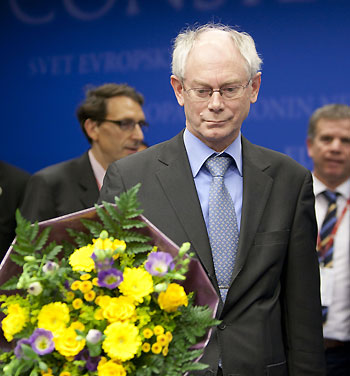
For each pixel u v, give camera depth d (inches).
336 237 183.6
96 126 188.4
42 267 84.2
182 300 84.5
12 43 289.1
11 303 86.0
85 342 80.1
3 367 84.1
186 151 120.6
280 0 258.7
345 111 189.9
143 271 85.4
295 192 122.0
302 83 259.1
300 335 120.6
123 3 275.6
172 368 83.5
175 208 115.3
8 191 186.2
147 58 274.1
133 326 80.7
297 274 120.3
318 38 256.7
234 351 111.2
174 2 269.1
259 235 116.3
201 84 110.5
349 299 180.5
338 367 180.9
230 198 116.8
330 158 186.5
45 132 287.6
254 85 119.3
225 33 113.8
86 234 93.8
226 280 113.6
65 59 283.4
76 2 281.0
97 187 181.2
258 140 264.4
